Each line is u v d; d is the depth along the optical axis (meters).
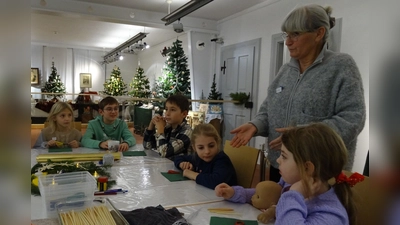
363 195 0.90
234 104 5.00
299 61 1.59
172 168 1.74
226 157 1.59
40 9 4.32
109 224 0.89
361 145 2.74
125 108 7.21
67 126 2.48
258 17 4.54
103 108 2.55
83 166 1.58
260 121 1.69
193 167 1.68
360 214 0.89
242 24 4.91
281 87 1.64
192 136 1.67
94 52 10.53
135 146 2.47
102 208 1.00
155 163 1.85
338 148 0.83
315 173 0.82
